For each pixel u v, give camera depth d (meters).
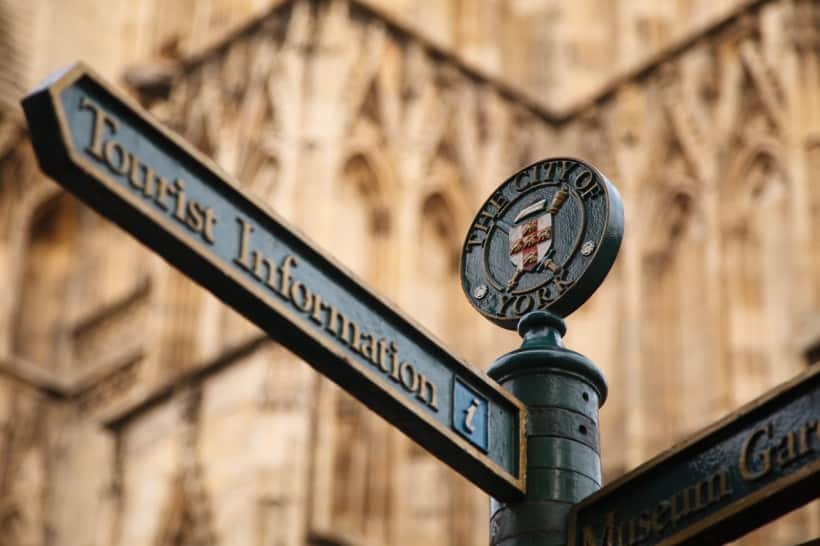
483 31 36.34
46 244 40.03
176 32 40.47
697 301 32.59
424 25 35.75
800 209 31.91
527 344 7.57
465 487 30.80
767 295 31.86
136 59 41.03
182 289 33.25
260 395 29.86
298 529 28.66
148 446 31.44
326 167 32.50
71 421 37.66
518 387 7.43
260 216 6.70
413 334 7.10
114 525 31.11
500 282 7.92
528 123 35.38
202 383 31.11
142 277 37.56
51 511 36.50
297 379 29.89
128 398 33.22
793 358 30.97
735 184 33.06
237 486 29.42
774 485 6.34
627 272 33.44
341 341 6.87
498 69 36.09
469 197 33.88
